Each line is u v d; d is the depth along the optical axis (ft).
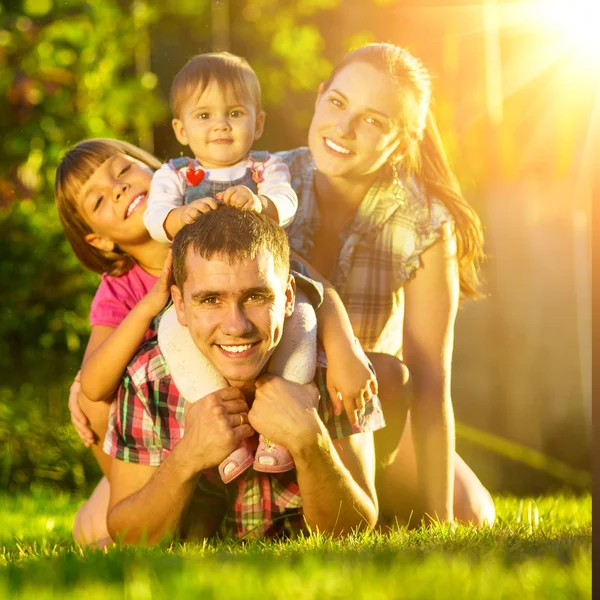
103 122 30.01
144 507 11.34
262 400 10.98
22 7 29.32
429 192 14.74
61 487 26.48
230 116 13.44
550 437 33.83
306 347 11.27
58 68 29.19
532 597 7.31
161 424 11.82
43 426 28.22
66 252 28.60
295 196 13.28
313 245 14.35
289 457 11.05
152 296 11.87
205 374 11.21
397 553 9.17
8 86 28.04
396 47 14.30
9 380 29.27
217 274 10.38
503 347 34.30
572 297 34.60
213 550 10.32
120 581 8.44
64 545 12.77
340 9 36.81
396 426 13.32
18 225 28.89
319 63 36.24
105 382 12.16
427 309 14.35
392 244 14.33
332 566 8.34
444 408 14.12
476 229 14.93
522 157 34.22
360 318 14.30
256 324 10.55
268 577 7.97
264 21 36.76
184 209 12.49
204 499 12.09
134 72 32.60
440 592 7.39
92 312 14.69
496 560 8.55
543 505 17.12
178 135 13.99
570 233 34.60
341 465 11.24
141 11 32.35
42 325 29.12
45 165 28.89
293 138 35.83
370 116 13.65
